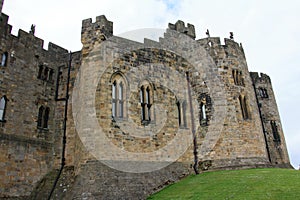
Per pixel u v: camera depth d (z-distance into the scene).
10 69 23.20
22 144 22.33
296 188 15.46
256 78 39.00
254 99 28.22
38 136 23.81
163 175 21.62
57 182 21.86
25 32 25.23
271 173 19.97
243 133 24.98
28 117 23.50
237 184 17.80
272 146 35.41
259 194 15.16
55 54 27.48
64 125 24.89
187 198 16.84
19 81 23.62
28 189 21.67
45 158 23.61
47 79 26.14
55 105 26.00
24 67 24.33
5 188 20.38
